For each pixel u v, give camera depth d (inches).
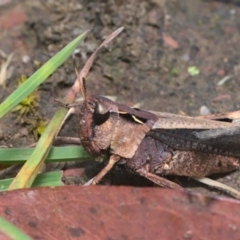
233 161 8.4
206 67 9.3
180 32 9.6
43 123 8.7
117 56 9.2
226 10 9.9
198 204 7.6
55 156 8.3
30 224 7.7
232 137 8.3
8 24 9.6
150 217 7.6
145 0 9.4
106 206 7.7
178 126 8.2
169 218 7.6
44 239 7.7
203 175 8.3
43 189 7.7
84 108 8.1
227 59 9.4
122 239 7.7
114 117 8.1
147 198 7.6
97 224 7.7
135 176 8.4
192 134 8.2
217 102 9.1
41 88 8.9
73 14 9.4
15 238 7.4
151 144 8.2
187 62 9.4
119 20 9.3
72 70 9.0
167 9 9.8
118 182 8.4
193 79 9.2
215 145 8.3
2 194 7.7
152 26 9.4
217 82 9.2
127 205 7.7
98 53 9.2
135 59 9.2
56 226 7.7
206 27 9.7
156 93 9.1
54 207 7.7
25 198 7.7
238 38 9.6
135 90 9.1
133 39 9.2
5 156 8.2
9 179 8.2
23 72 9.2
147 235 7.6
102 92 9.1
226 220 7.6
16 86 9.1
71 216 7.7
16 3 9.8
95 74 9.1
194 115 9.0
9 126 8.6
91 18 9.3
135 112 8.2
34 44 9.4
